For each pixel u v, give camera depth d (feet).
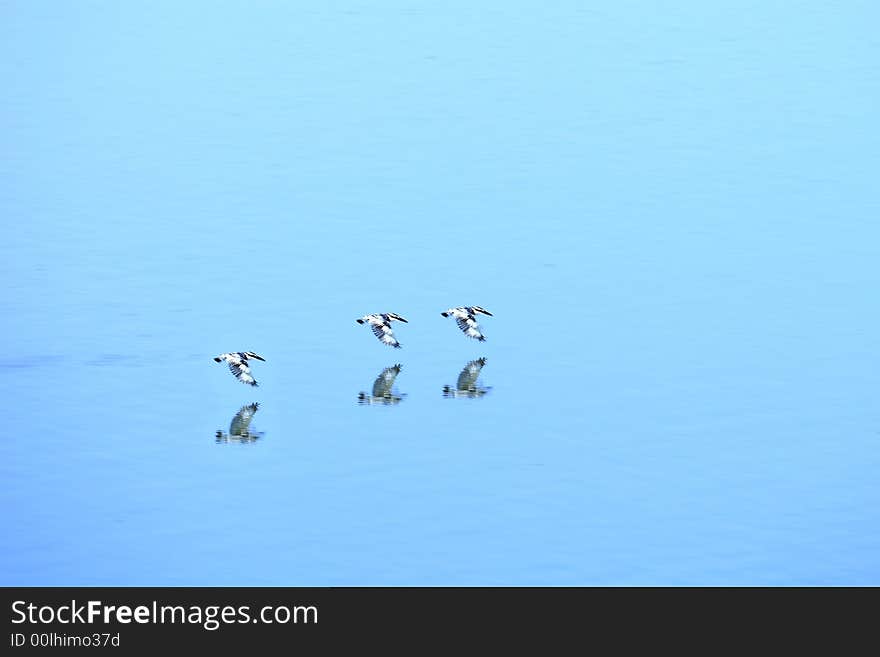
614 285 288.30
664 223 317.22
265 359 260.21
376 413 242.17
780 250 303.07
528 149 360.69
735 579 191.01
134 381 252.62
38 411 241.14
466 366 258.57
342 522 208.33
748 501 212.02
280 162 355.97
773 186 336.29
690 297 283.18
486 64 424.87
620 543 201.46
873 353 260.42
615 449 229.04
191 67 431.84
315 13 488.02
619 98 395.75
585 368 256.93
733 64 422.41
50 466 223.71
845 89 399.85
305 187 339.98
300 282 289.94
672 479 219.20
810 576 191.52
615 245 306.14
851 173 343.26
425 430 236.63
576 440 232.32
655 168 347.77
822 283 288.71
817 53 432.25
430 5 493.36
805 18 471.62
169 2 512.22
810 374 253.24
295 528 206.18
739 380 251.60
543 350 263.49
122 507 212.23
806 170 345.51
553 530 205.16
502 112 386.93
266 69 427.33
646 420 238.48
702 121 378.53
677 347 263.49
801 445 229.25
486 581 192.54
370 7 494.18
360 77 416.26
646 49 437.99
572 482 219.20
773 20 469.16
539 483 218.79
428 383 253.03
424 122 380.58
